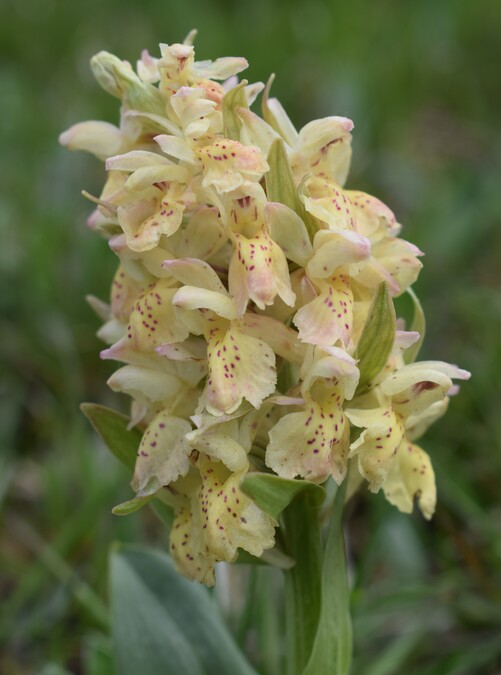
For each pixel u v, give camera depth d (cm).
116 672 15
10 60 49
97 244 29
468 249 31
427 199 33
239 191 12
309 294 13
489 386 24
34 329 27
